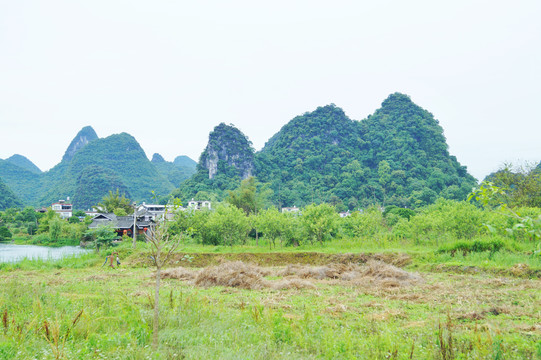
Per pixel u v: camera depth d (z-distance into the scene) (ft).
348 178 455.22
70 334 20.18
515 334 23.88
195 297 32.45
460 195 386.11
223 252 75.46
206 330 23.49
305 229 84.43
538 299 34.27
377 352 19.52
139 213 165.78
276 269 61.41
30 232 223.71
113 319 24.67
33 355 16.63
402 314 30.19
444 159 488.02
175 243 21.74
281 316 26.96
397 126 532.73
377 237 83.41
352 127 559.38
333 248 77.15
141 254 74.59
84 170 602.85
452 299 35.65
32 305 26.81
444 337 22.36
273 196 427.33
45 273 60.39
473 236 69.87
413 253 62.39
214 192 374.22
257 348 19.62
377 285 44.21
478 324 26.84
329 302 35.78
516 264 49.32
